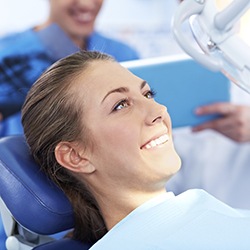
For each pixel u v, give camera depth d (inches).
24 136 56.1
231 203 100.7
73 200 53.1
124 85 50.8
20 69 96.6
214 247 43.7
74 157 52.0
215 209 48.1
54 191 52.6
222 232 44.8
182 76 75.4
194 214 46.7
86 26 99.0
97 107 50.1
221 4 42.6
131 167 49.3
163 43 108.0
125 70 52.7
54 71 53.1
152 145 49.7
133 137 49.1
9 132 97.0
